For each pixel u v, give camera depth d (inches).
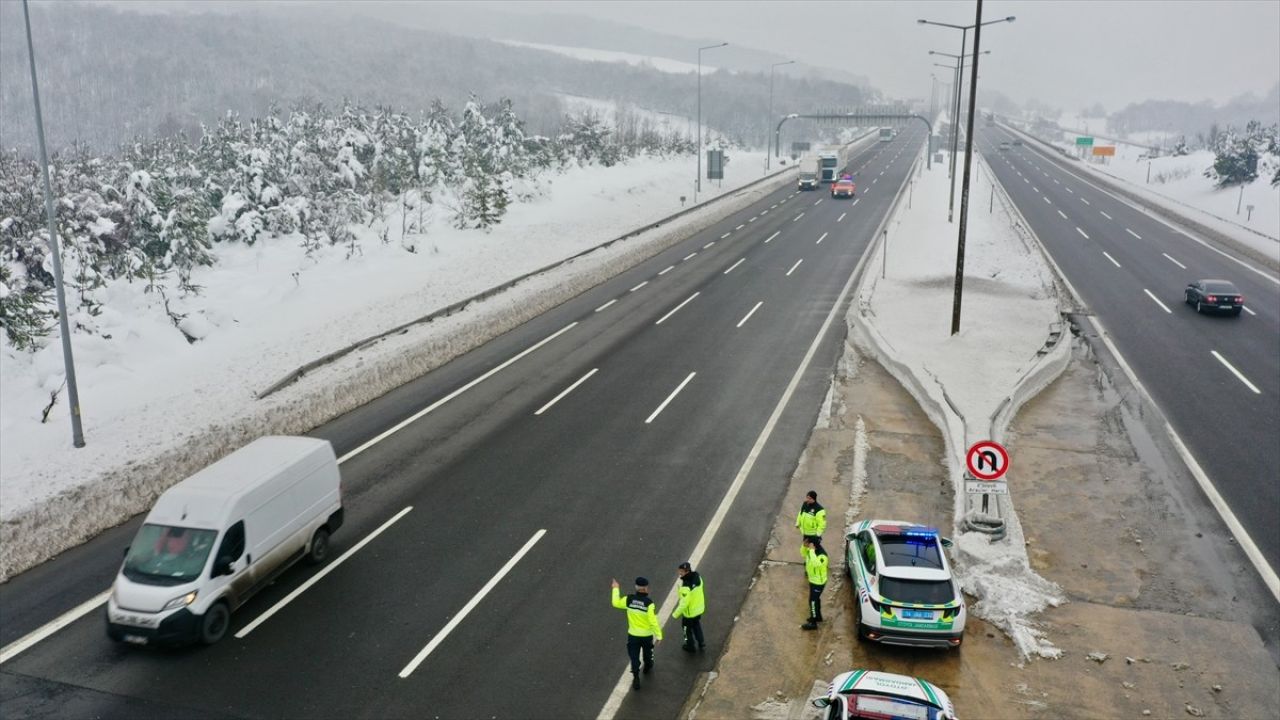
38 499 660.7
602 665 516.1
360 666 511.5
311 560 631.2
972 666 517.0
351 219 1797.5
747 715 471.8
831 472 789.9
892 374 1071.0
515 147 2554.1
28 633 544.1
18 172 1494.8
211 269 1497.3
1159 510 717.3
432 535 674.2
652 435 878.4
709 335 1254.3
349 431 896.3
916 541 562.3
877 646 536.4
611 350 1183.6
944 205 2549.2
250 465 605.0
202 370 1021.8
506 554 644.1
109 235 1387.8
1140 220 2370.8
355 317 1254.9
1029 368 1032.8
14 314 1000.2
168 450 770.8
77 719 461.4
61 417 863.7
